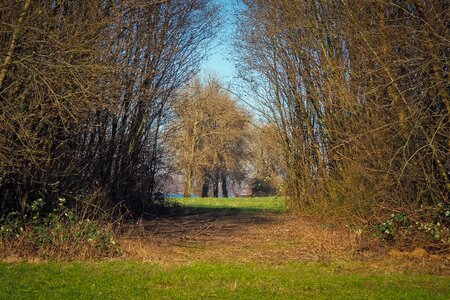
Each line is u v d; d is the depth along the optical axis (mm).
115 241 10617
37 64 10359
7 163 10297
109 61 12242
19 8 10539
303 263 10133
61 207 11125
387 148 11984
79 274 8406
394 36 11336
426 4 10961
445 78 10938
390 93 11500
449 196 11617
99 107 11766
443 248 10969
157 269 9031
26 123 10617
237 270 9062
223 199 38406
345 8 13555
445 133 10922
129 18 14227
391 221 11773
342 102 14906
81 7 11844
